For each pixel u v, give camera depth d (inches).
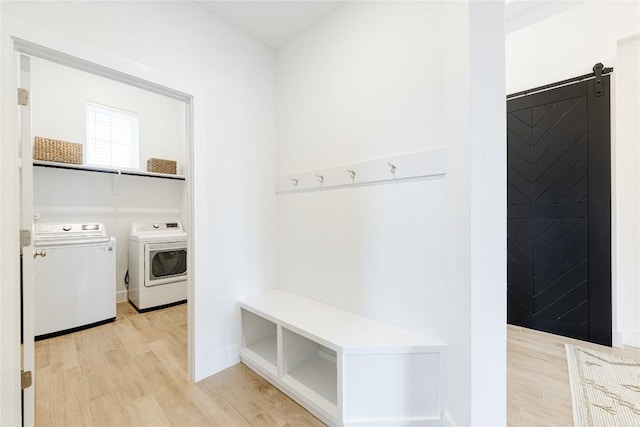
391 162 61.1
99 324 104.9
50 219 113.1
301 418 57.2
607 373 71.5
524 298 101.7
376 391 52.3
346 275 71.1
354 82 69.6
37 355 82.0
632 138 85.7
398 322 60.6
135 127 139.9
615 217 86.9
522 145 101.3
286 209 87.9
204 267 71.8
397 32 61.1
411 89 58.7
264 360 73.4
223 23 77.2
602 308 88.0
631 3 84.4
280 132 90.3
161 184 148.1
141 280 118.7
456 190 47.8
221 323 75.5
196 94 71.1
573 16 92.0
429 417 52.1
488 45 45.0
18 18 47.0
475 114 44.1
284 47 88.7
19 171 49.3
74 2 53.1
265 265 87.3
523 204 101.5
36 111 110.9
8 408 46.0
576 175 91.8
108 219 129.5
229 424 55.2
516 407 58.8
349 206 70.4
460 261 46.3
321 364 71.6
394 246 61.3
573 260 92.8
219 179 75.8
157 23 64.4
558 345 87.5
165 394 64.2
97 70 57.2
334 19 74.2
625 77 86.6
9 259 46.2
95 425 54.7
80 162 114.5
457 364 47.3
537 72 98.3
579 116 91.1
